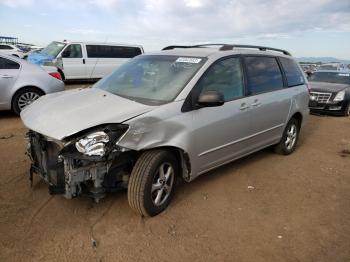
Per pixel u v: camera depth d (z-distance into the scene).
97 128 3.22
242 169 5.31
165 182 3.77
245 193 4.47
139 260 3.02
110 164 3.36
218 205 4.09
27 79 7.97
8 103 7.88
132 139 3.32
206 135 4.07
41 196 3.99
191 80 3.98
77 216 3.62
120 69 4.85
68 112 3.53
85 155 3.11
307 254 3.26
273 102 5.26
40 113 3.67
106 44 16.72
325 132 8.65
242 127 4.66
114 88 4.32
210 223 3.68
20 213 3.62
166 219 3.69
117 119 3.31
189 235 3.43
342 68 16.28
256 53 5.18
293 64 6.20
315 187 4.84
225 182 4.77
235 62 4.69
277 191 4.61
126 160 3.53
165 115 3.60
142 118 3.40
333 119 10.79
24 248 3.07
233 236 3.47
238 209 4.03
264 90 5.15
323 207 4.24
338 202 4.41
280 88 5.56
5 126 7.18
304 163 5.86
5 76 7.71
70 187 3.22
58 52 15.55
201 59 4.29
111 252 3.10
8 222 3.44
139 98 3.90
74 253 3.05
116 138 3.21
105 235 3.34
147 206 3.56
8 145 5.83
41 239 3.21
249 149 5.01
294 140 6.25
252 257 3.16
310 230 3.68
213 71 4.25
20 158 5.18
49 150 3.44
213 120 4.13
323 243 3.45
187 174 4.05
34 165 3.92
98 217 3.63
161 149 3.65
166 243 3.28
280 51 6.06
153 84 4.12
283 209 4.11
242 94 4.68
